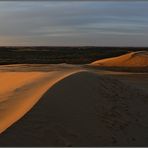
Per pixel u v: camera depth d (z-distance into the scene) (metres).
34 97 13.30
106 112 13.49
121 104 14.94
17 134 10.55
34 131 10.78
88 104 13.43
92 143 10.98
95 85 15.55
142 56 67.00
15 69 34.19
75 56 111.00
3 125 11.25
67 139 10.80
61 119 11.77
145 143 11.97
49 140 10.52
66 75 16.14
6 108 12.88
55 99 12.98
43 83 15.55
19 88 15.53
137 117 14.31
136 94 17.27
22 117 11.50
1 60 83.25
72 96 13.55
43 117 11.67
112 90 16.14
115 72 44.84
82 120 12.11
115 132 12.11
